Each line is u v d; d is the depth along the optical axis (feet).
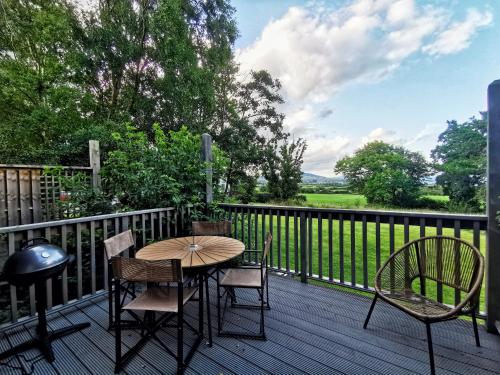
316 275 10.23
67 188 14.28
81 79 31.27
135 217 10.32
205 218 12.96
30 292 7.50
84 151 21.84
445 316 5.16
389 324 7.23
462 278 6.20
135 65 33.65
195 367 5.65
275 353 6.07
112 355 6.11
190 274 8.66
